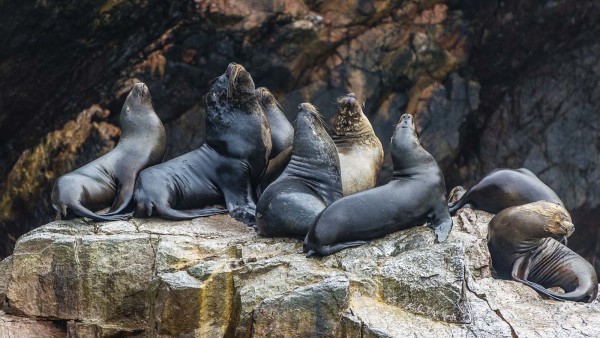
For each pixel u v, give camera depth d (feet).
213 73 190.80
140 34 187.42
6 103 189.78
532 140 210.18
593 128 208.44
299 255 106.52
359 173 121.60
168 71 189.78
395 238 106.73
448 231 106.63
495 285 109.81
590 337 97.76
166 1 183.93
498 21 205.46
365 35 195.72
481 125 212.02
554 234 113.09
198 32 187.73
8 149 197.16
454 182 208.13
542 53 209.97
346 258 104.06
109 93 191.11
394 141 110.63
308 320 98.32
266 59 190.49
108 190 123.85
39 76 188.14
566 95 209.26
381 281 101.50
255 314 99.19
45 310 114.11
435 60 201.57
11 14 177.17
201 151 125.70
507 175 124.36
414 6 200.34
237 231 116.37
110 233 115.75
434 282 100.78
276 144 127.75
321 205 111.24
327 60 195.21
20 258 114.93
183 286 103.60
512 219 114.11
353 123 125.29
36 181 194.80
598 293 116.37
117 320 112.37
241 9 186.91
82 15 180.75
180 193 122.62
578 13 205.98
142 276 111.45
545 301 107.86
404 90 200.34
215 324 104.17
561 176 209.26
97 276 112.47
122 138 128.06
